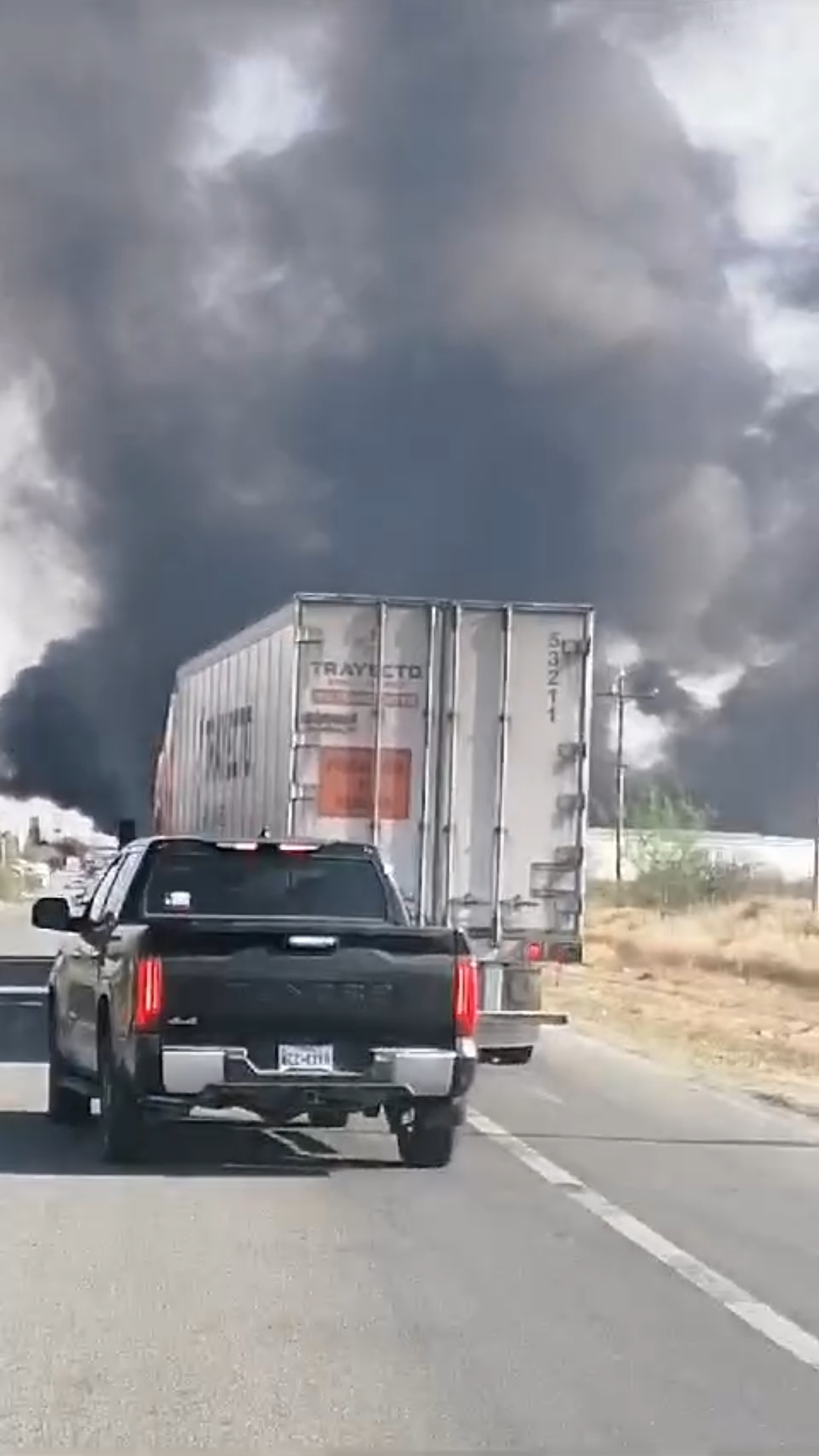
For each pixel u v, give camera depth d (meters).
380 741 20.86
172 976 13.27
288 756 20.86
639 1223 12.17
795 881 94.50
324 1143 15.48
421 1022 13.54
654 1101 19.06
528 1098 19.05
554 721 21.06
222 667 26.89
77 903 18.27
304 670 20.84
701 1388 8.26
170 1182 13.38
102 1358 8.52
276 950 13.38
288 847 15.02
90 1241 11.18
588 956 50.94
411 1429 7.54
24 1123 16.20
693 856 77.56
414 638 20.97
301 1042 13.37
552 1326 9.30
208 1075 13.23
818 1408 7.98
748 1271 10.75
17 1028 24.75
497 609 21.08
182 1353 8.63
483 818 20.92
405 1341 8.95
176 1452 7.20
